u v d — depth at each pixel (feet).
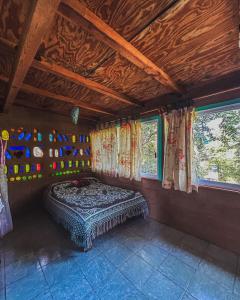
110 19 3.37
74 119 8.23
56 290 4.54
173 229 7.90
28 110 9.98
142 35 3.87
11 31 3.67
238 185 6.06
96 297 4.34
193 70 5.65
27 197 9.91
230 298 4.28
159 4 3.09
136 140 9.52
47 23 3.01
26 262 5.64
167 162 7.75
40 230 7.83
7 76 5.68
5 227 7.47
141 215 9.18
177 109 7.49
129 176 9.86
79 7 2.92
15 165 9.41
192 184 6.97
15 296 4.35
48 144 10.93
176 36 3.94
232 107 6.14
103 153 12.16
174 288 4.61
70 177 12.16
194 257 5.89
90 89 7.23
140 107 9.60
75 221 6.57
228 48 4.48
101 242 6.85
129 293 4.46
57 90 7.23
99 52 4.56
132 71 5.67
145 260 5.75
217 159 6.65
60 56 4.67
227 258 5.81
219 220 6.45
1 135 8.81
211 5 3.12
